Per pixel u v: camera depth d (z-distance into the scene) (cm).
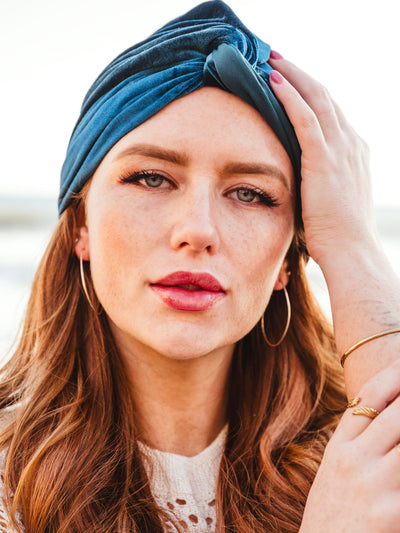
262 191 147
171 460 158
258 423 173
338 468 120
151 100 139
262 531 149
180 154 138
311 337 187
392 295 148
